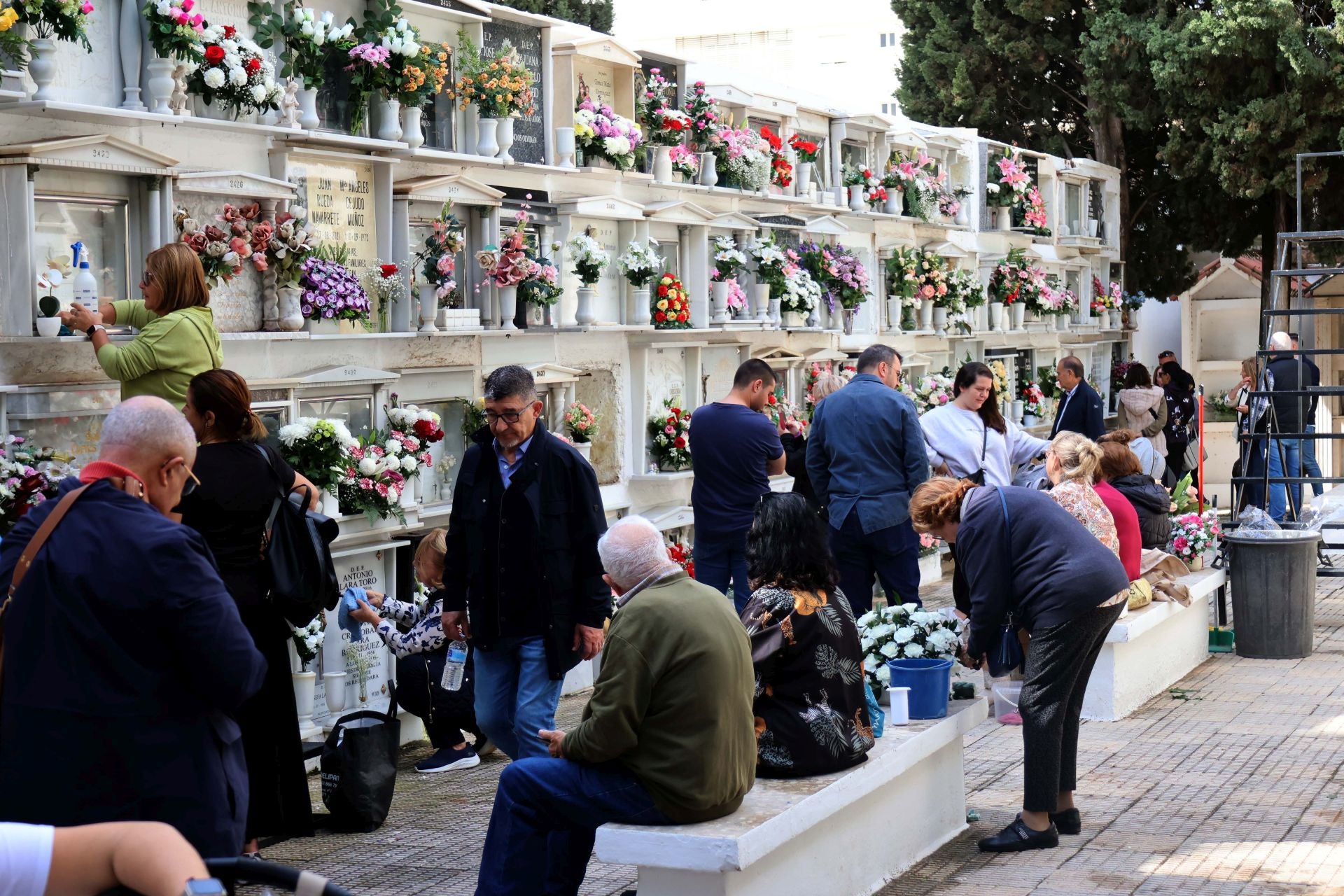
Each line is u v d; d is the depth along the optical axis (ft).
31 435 20.31
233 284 23.13
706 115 35.63
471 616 18.58
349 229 25.48
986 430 27.43
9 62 19.42
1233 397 60.75
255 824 18.22
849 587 25.79
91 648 10.56
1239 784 21.40
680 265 35.12
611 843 14.14
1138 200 67.92
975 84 65.77
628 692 14.01
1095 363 61.98
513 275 28.04
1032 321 54.65
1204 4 61.05
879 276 44.68
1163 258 68.13
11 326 19.66
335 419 24.22
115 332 20.68
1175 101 58.34
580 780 14.33
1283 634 31.32
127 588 10.57
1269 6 53.52
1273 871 17.21
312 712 23.80
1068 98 66.23
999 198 51.44
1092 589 18.01
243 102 22.80
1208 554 44.83
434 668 23.13
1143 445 39.50
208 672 10.76
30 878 7.75
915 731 17.97
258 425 17.38
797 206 40.11
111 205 21.18
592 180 32.04
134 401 11.37
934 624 19.56
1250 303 67.56
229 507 16.85
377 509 24.71
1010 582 18.35
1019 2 61.62
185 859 7.80
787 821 14.58
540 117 30.09
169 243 20.61
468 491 18.78
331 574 17.76
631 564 14.57
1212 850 18.11
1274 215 61.93
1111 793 21.04
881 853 17.24
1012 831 18.52
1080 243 58.39
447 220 27.04
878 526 25.04
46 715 10.52
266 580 17.26
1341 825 19.15
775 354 38.17
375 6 25.61
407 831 19.83
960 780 19.54
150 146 21.79
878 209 44.42
